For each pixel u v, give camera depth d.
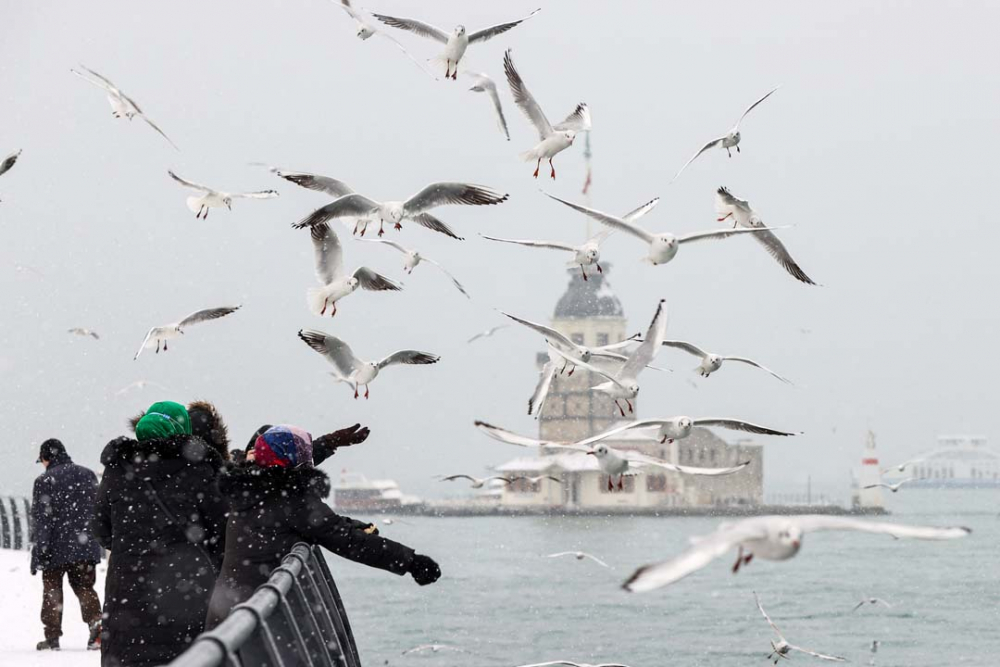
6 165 12.83
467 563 96.69
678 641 45.69
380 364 11.64
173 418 8.90
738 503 189.88
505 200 11.48
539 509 194.88
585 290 177.50
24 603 18.22
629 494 191.00
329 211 11.28
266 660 5.45
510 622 51.62
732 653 42.62
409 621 51.56
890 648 44.50
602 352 11.95
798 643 45.38
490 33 12.12
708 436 187.88
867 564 91.88
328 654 7.77
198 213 12.63
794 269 12.34
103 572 21.41
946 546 114.00
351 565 86.88
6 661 12.34
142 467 8.70
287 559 7.27
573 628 49.47
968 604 60.00
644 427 9.82
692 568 3.81
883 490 192.75
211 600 7.55
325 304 11.66
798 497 198.25
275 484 7.61
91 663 12.21
